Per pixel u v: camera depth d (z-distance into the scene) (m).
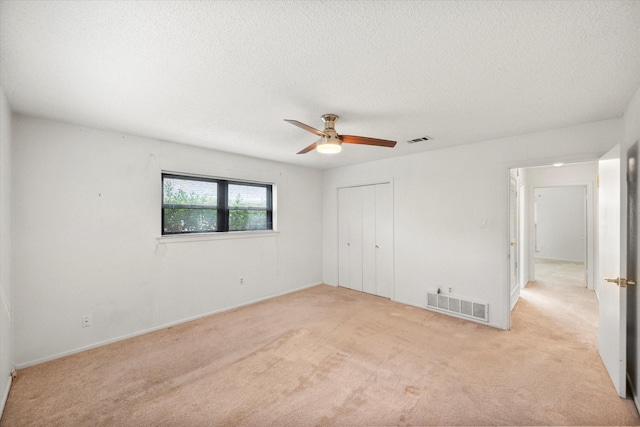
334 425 1.82
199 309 3.78
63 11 1.27
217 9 1.27
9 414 1.94
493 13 1.30
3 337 2.11
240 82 1.99
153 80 1.96
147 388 2.22
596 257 4.92
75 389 2.21
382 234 4.69
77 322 2.85
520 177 4.82
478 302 3.55
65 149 2.80
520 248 4.89
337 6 1.26
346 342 3.01
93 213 2.96
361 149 3.92
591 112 2.54
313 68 1.80
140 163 3.29
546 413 1.90
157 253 3.41
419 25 1.39
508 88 2.08
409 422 1.83
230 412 1.94
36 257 2.63
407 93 2.16
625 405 1.98
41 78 1.92
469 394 2.11
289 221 4.98
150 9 1.27
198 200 3.93
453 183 3.78
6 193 2.26
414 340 3.05
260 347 2.91
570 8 1.27
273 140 3.47
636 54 1.63
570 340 3.01
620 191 2.09
